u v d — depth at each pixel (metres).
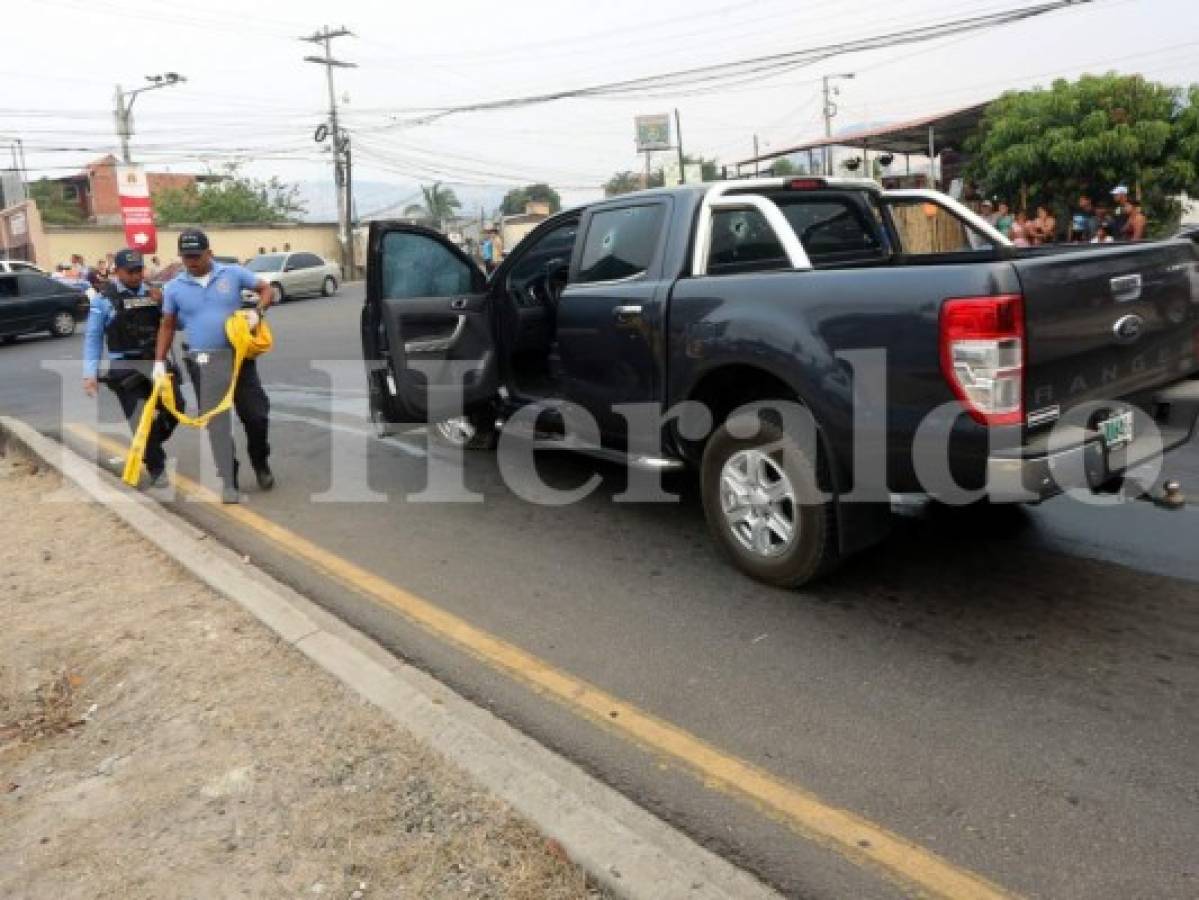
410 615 4.27
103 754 3.21
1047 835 2.62
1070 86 17.27
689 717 3.32
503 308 5.93
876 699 3.36
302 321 19.98
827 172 24.64
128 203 29.78
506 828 2.62
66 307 20.11
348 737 3.13
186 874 2.57
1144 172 16.59
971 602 4.07
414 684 3.48
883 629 3.88
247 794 2.88
